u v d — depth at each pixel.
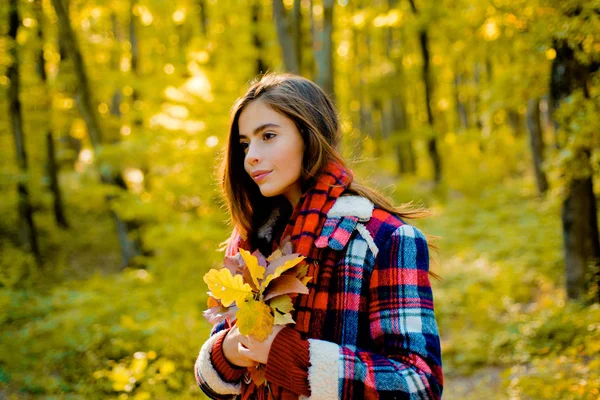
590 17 3.79
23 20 9.15
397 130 17.86
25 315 5.81
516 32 5.07
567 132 4.50
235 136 1.22
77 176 15.06
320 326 0.99
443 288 6.96
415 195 13.29
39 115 10.59
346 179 1.10
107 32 11.26
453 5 12.43
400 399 0.88
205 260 5.38
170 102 5.67
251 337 0.97
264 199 1.27
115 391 3.68
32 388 3.88
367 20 9.88
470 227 10.27
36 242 9.68
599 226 6.20
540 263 7.20
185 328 4.22
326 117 1.14
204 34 10.63
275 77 1.17
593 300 5.21
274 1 6.87
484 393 4.12
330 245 1.00
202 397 3.31
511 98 5.88
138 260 6.55
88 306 5.51
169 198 5.67
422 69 15.16
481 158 13.96
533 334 4.91
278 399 0.99
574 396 3.05
